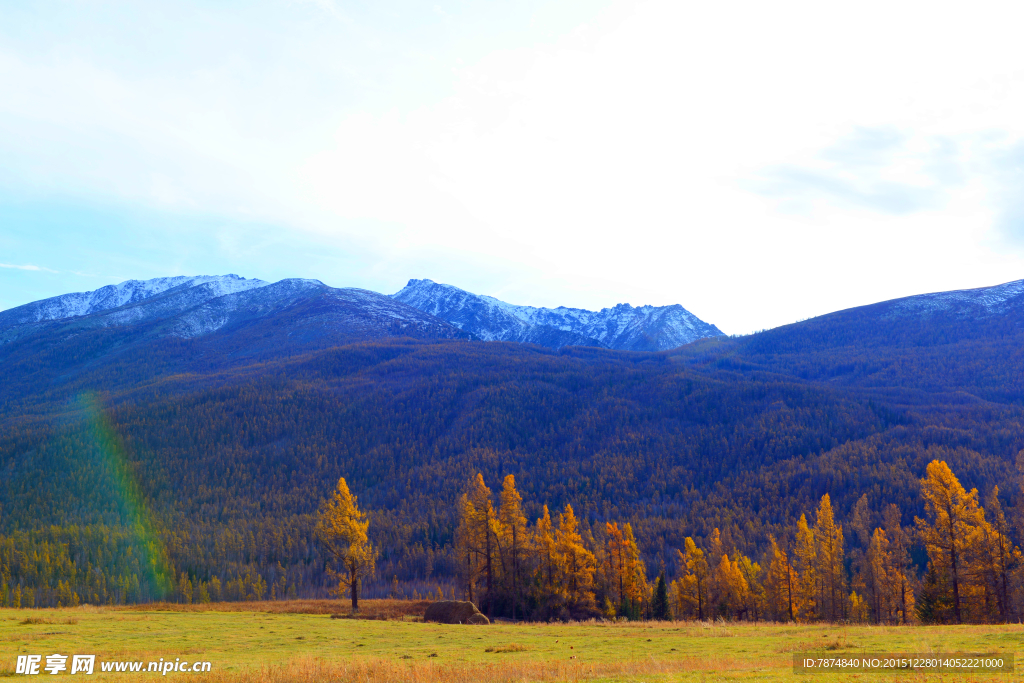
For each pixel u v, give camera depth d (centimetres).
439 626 4538
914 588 7706
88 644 3112
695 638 3328
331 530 6225
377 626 4406
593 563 7200
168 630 3819
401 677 2059
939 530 5003
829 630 3562
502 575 7044
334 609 5778
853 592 7994
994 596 4981
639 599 8031
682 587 8225
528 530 7312
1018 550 5069
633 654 2680
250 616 5016
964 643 2328
